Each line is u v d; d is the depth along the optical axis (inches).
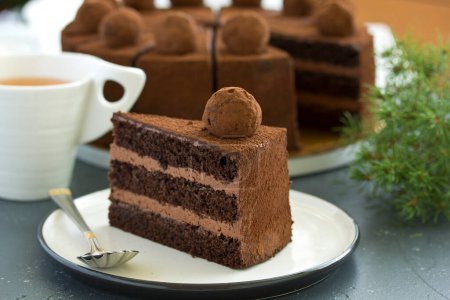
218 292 24.5
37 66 31.8
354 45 37.4
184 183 27.0
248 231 26.2
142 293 24.7
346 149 33.9
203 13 41.0
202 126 27.6
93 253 26.0
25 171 30.5
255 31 34.4
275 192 26.8
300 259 26.6
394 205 31.0
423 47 32.3
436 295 25.9
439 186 30.0
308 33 38.8
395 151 30.0
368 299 25.6
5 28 53.1
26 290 25.9
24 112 29.6
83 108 30.8
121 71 30.3
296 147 34.2
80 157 34.3
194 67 33.7
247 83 34.2
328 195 31.7
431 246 28.4
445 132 29.6
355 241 26.7
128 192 28.3
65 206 28.6
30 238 28.6
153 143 27.5
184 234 27.3
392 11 49.5
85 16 36.6
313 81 38.7
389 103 30.8
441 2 47.1
